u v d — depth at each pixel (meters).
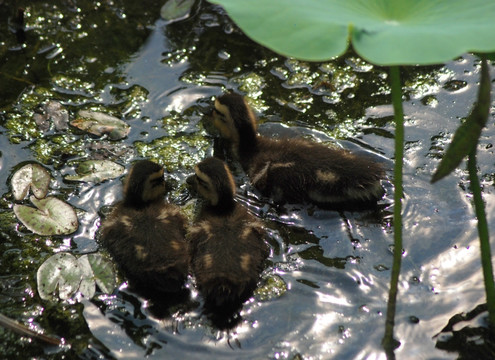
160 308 9.02
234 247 9.39
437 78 13.32
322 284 9.36
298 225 10.44
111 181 11.30
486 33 5.91
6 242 10.19
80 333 8.70
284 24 6.33
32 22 14.66
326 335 8.59
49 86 13.24
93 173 11.38
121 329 8.74
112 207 10.80
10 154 11.77
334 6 6.60
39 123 12.38
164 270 9.18
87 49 14.10
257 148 11.72
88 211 10.77
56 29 14.54
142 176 10.25
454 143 7.23
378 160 11.58
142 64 13.81
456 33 5.95
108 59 13.89
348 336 8.56
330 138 12.12
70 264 9.62
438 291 9.15
